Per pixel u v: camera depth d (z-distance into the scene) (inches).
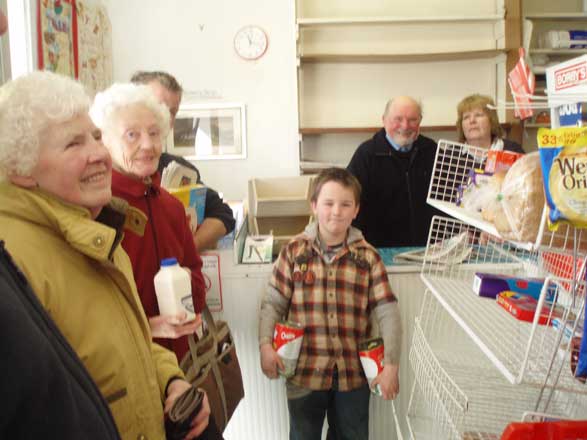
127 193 47.3
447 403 47.6
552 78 42.9
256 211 81.4
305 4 140.9
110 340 32.0
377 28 139.8
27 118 29.7
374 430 75.4
